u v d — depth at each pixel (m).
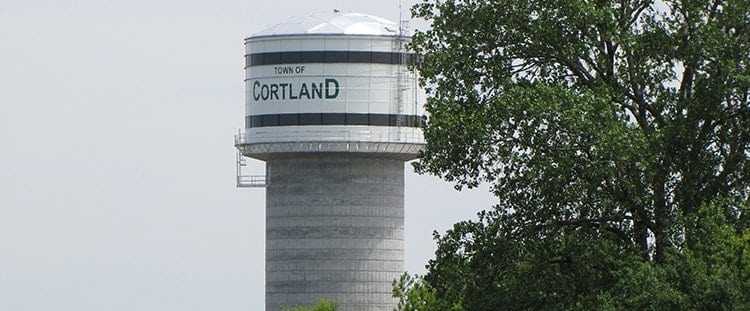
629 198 68.38
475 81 70.69
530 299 69.25
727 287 63.69
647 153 67.62
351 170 152.00
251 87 152.12
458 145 68.81
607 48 70.69
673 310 64.19
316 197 152.25
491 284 69.94
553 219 69.62
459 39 71.00
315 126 149.75
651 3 70.62
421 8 72.38
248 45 152.62
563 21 69.50
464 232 70.56
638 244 69.81
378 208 152.62
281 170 153.50
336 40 149.62
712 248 65.69
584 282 69.12
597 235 69.38
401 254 154.00
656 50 69.69
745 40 69.81
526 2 70.06
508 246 69.31
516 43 70.81
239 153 153.38
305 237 152.62
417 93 150.88
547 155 67.75
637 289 65.31
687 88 71.00
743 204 68.44
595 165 67.00
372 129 149.88
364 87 149.62
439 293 70.94
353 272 152.38
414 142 150.75
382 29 150.62
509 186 69.06
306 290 152.75
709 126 70.06
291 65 150.00
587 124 66.69
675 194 69.50
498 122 68.06
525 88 68.38
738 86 68.62
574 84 71.06
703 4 69.44
